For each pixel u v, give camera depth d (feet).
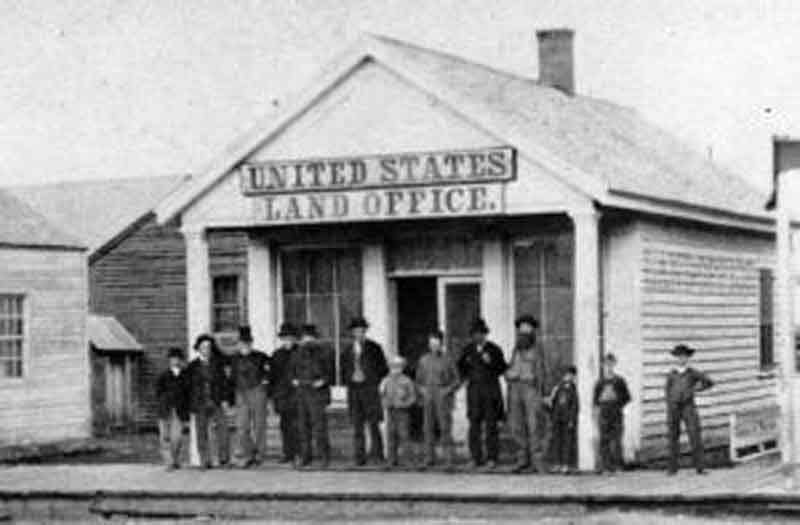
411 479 74.90
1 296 105.19
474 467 77.61
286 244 89.76
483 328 77.56
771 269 102.63
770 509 63.46
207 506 72.69
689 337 87.92
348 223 85.10
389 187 80.79
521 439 76.43
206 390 83.71
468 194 78.69
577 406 75.92
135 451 109.60
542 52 101.71
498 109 81.92
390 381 80.18
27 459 103.81
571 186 76.02
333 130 83.15
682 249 87.45
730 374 93.91
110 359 128.98
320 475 78.38
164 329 130.00
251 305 90.48
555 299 83.10
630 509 65.67
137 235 131.44
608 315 81.92
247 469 82.64
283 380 83.15
